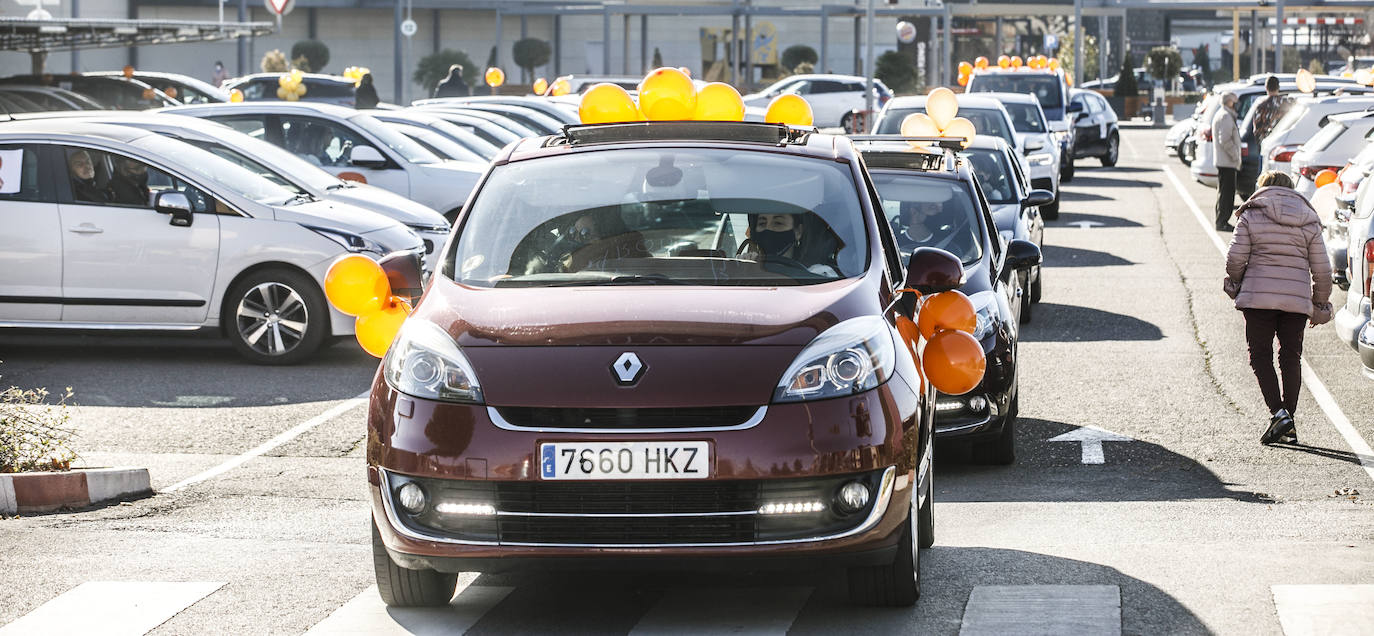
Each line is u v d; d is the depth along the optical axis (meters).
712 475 17.50
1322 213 50.28
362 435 33.41
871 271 20.42
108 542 23.70
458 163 58.62
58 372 40.66
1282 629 17.98
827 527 17.88
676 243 20.75
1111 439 32.69
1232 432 33.19
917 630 18.48
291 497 27.67
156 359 42.66
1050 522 25.05
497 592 20.56
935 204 34.69
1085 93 118.69
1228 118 74.19
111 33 104.25
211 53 192.38
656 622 19.03
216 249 41.19
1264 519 25.09
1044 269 61.97
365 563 22.19
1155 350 43.59
